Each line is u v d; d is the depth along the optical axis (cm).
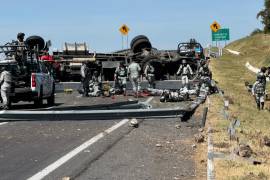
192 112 1627
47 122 1534
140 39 3581
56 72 3516
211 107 1814
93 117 1574
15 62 1972
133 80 2592
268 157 972
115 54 3600
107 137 1241
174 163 942
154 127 1403
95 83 2697
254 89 2098
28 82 1981
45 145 1139
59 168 906
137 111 1584
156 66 3466
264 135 1262
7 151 1075
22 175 859
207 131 1244
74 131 1343
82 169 896
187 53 3547
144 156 1005
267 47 8650
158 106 1991
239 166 879
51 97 2186
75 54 3641
